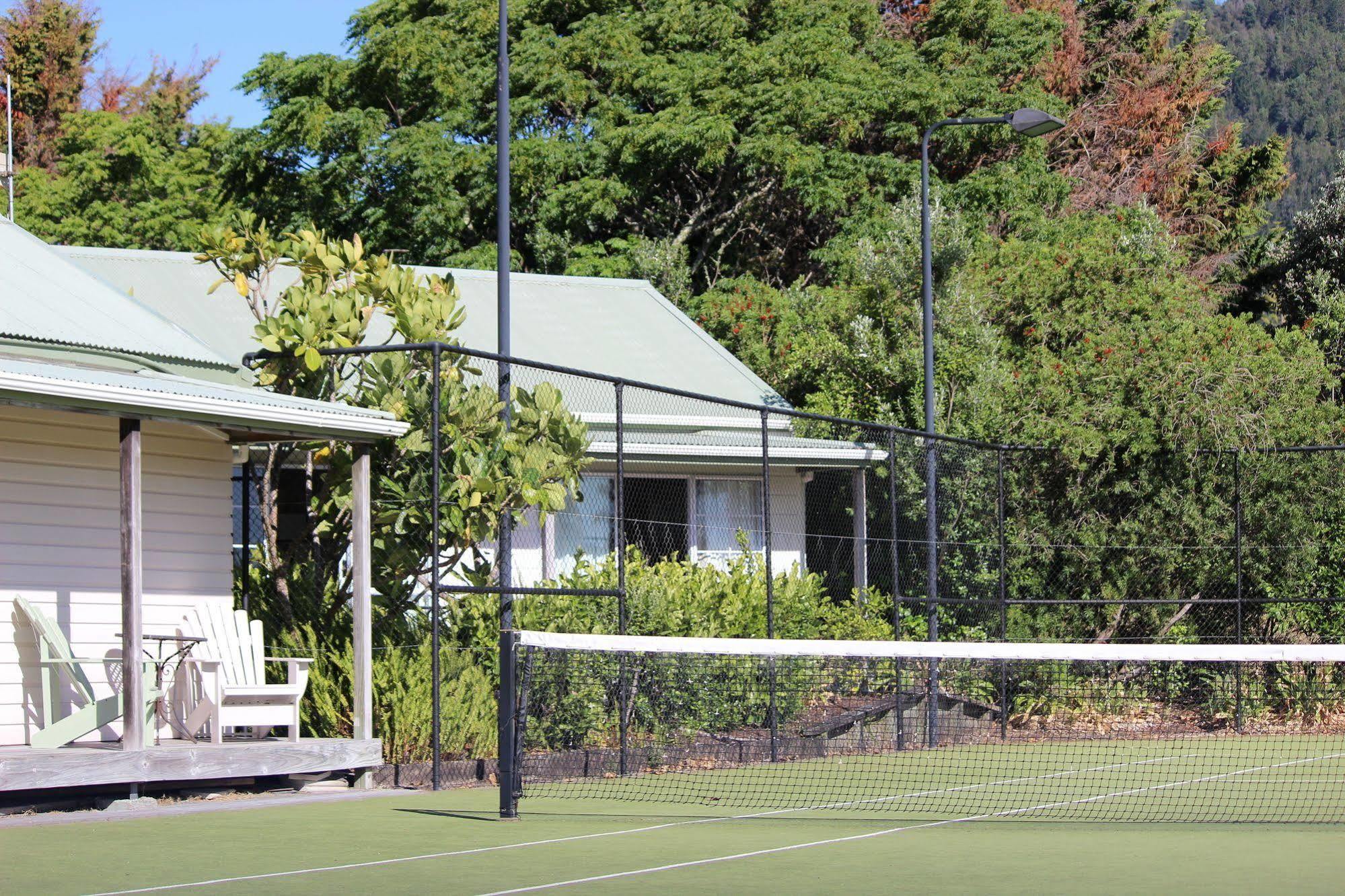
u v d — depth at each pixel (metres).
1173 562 23.30
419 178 38.06
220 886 8.80
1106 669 23.03
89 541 14.70
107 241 44.31
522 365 14.95
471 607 16.30
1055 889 8.87
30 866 9.58
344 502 15.51
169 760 12.62
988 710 22.19
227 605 15.00
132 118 48.88
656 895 8.62
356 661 14.37
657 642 12.77
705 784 15.36
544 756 15.52
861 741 19.62
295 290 15.28
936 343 26.22
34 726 14.05
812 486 25.16
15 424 14.08
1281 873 9.54
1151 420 23.12
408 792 14.22
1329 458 23.42
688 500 23.17
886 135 42.25
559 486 15.72
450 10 42.06
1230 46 111.50
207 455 15.88
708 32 42.25
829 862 10.01
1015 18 45.53
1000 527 21.64
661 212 41.94
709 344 27.05
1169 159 54.19
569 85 39.88
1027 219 40.91
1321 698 22.92
